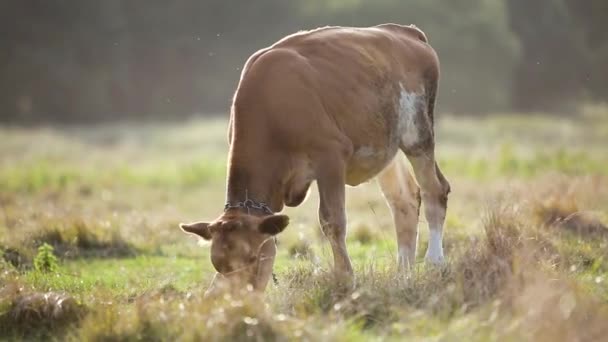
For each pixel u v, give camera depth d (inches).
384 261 1510.8
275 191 1249.4
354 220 2242.9
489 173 3403.1
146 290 1327.5
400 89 1446.9
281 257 1776.6
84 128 7431.1
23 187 3282.5
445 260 1338.6
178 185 3533.5
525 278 1154.0
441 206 1492.4
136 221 2161.7
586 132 5871.1
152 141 5718.5
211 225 1166.3
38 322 1189.7
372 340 1024.2
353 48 1392.7
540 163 3459.6
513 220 1555.1
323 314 1101.7
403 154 1523.1
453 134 5777.6
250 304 1063.6
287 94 1268.5
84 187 3240.7
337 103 1314.0
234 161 1242.0
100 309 1165.1
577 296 1119.6
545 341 979.3
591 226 1695.4
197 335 1019.9
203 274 1584.6
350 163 1342.3
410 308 1081.4
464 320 1009.5
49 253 1589.6
